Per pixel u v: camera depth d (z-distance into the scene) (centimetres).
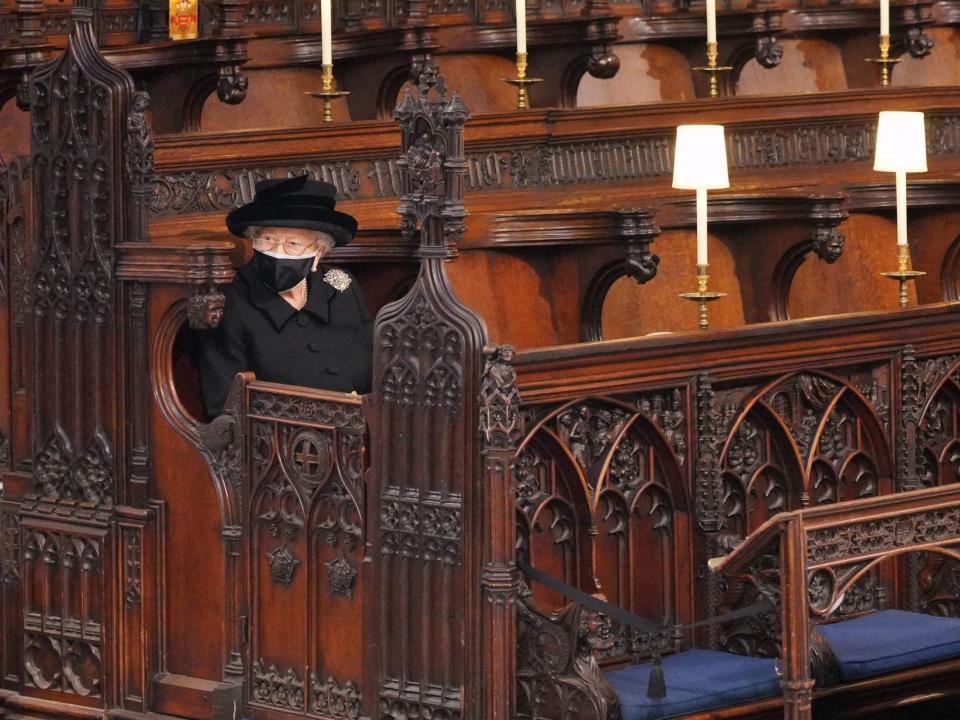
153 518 803
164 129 973
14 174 848
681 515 771
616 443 746
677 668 739
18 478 853
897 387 830
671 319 1011
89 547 823
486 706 696
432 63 1041
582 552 742
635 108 1055
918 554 834
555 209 948
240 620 780
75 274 819
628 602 761
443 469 708
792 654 668
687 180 880
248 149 891
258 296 828
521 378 707
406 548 720
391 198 953
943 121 1180
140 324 802
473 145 989
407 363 714
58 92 817
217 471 786
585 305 948
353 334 851
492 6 1119
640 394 755
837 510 677
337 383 837
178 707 799
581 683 680
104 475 819
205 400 813
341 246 857
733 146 1097
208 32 1038
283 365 825
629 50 1184
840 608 816
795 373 796
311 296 844
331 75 973
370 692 732
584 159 1041
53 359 832
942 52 1300
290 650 766
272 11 1052
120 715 810
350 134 939
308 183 827
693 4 1196
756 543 673
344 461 741
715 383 773
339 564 744
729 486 787
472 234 920
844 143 1142
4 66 914
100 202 808
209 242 781
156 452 804
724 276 1026
